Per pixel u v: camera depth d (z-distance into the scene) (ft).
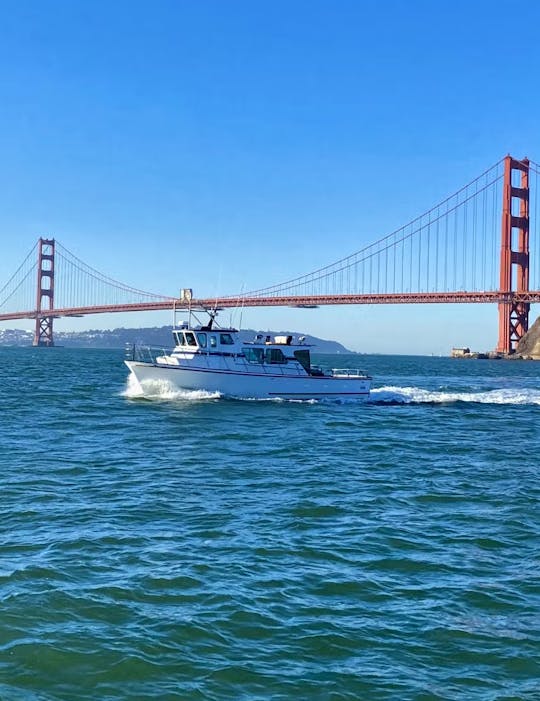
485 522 53.26
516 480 70.33
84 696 27.22
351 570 41.57
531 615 35.68
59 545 44.91
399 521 53.01
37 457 77.56
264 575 40.27
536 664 30.68
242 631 33.04
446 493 63.31
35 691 27.45
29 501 56.70
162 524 50.65
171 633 32.55
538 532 50.72
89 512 53.62
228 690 28.02
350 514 54.75
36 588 37.27
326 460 80.07
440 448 91.97
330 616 34.99
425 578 40.63
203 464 75.61
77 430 99.81
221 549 44.83
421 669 30.04
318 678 29.09
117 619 33.86
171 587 38.01
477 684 28.91
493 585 39.68
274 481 67.15
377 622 34.47
